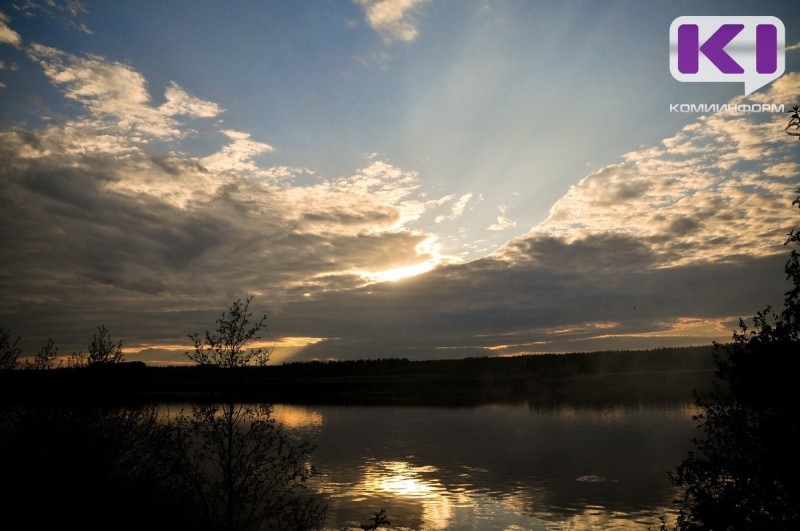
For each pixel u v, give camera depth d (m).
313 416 64.50
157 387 68.88
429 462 34.47
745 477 6.93
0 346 9.61
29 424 8.97
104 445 9.46
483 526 20.75
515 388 106.31
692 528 7.26
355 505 23.42
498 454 37.44
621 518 21.62
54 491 8.84
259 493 12.20
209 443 10.89
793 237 7.03
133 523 9.40
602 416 58.69
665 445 38.84
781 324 7.08
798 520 6.51
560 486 27.33
